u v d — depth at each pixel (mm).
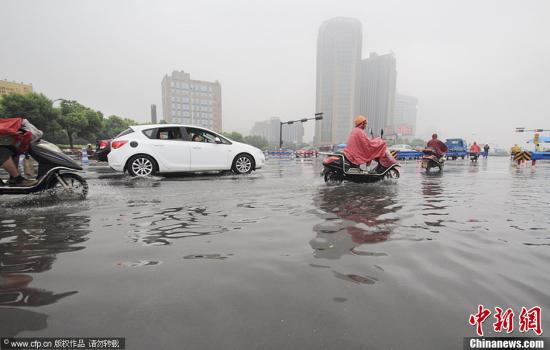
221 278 1732
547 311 1403
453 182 6961
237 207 3732
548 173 10094
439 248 2250
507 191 5402
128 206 3744
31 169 4621
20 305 1440
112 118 66375
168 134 7699
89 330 1260
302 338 1197
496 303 1468
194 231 2680
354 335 1217
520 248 2262
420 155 27188
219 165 8109
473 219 3180
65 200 4168
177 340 1188
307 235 2570
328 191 5195
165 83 131750
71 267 1881
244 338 1197
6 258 2021
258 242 2381
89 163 17359
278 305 1439
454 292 1572
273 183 6320
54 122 35062
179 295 1534
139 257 2055
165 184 6027
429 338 1205
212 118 139250
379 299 1497
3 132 3920
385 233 2635
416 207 3809
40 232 2613
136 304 1448
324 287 1623
